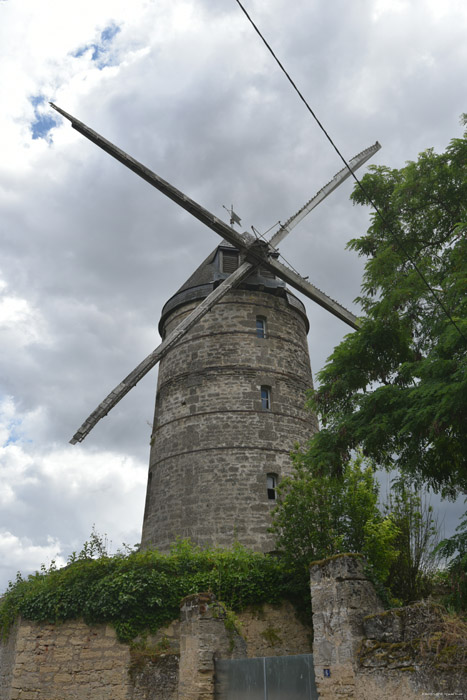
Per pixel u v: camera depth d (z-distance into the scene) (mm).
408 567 15805
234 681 10094
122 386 21719
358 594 8242
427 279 13852
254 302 25469
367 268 14859
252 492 21375
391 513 16578
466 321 10953
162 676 13805
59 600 15359
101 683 14406
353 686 7703
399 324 13898
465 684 6355
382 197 15602
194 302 26109
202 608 10977
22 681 14562
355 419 13289
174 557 16719
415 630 7293
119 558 16328
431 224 14891
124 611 15102
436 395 10883
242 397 23188
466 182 13875
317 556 15484
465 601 10477
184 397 23828
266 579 16188
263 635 15602
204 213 24016
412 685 6922
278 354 24766
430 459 13008
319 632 8492
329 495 16094
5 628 16609
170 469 22750
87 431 20828
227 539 20531
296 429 23562
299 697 8875
